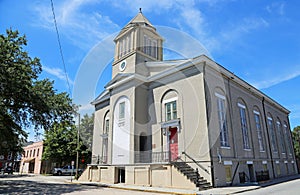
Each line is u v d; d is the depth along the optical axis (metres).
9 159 49.59
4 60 14.73
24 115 16.94
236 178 14.66
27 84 15.73
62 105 18.58
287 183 15.86
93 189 13.08
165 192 11.20
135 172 14.49
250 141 18.09
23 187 14.31
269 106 24.69
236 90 18.03
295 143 42.47
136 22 18.78
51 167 37.88
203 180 12.70
